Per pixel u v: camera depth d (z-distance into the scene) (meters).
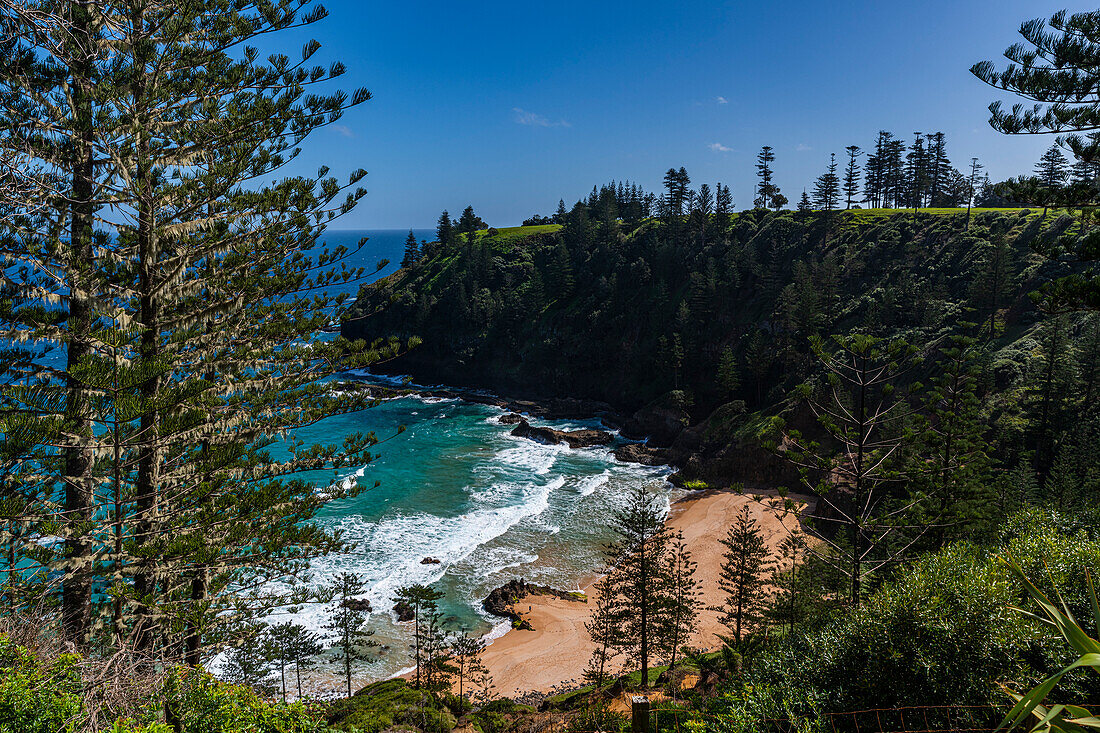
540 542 41.06
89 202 9.66
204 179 11.30
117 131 9.63
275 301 13.76
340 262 14.22
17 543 8.87
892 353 19.67
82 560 9.39
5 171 9.06
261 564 12.11
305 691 25.91
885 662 9.03
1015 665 8.26
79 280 9.45
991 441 39.06
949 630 8.70
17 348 9.83
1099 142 11.66
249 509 11.32
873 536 21.34
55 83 9.52
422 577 35.56
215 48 11.24
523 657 29.09
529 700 25.16
